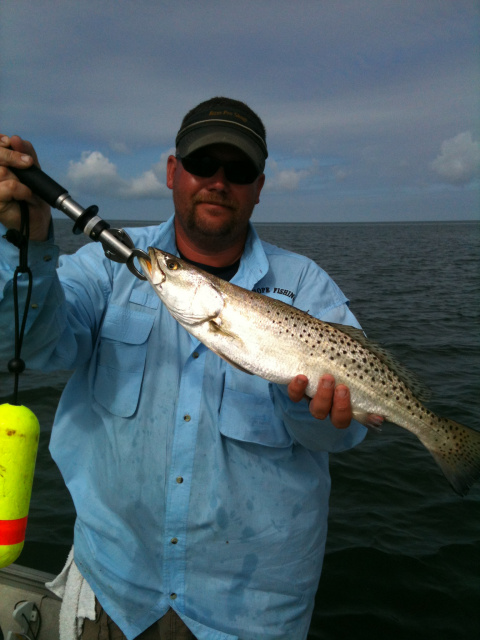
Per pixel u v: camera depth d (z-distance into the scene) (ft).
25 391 9.23
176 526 2.67
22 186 2.08
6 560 2.11
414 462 7.07
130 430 2.74
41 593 3.69
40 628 3.59
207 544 2.68
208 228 2.93
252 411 2.77
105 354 2.83
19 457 2.09
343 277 30.09
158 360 2.81
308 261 3.29
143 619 2.70
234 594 2.70
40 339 2.42
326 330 2.89
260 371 2.75
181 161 2.91
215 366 2.83
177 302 2.76
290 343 2.81
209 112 2.84
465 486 3.01
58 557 5.04
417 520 5.81
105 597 2.75
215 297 2.77
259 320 2.79
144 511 2.70
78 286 2.82
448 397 9.38
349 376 2.87
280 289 3.14
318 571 2.93
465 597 4.71
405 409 2.98
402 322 16.72
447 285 26.84
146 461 2.70
